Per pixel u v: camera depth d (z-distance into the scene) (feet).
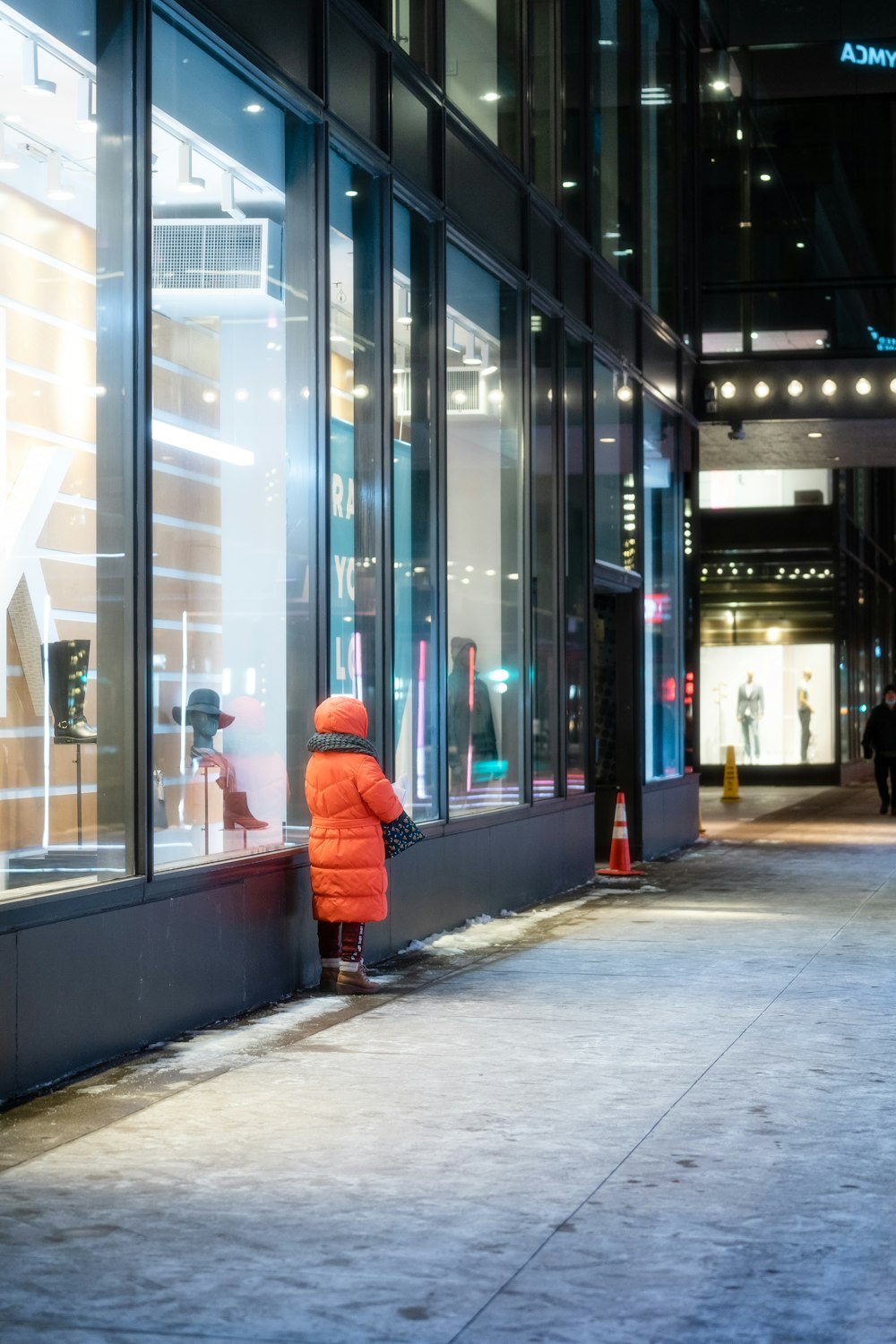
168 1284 15.17
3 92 26.09
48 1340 13.78
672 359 69.87
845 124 76.38
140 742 26.73
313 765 31.78
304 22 33.78
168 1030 27.04
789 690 131.54
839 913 44.60
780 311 75.66
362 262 37.93
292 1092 23.02
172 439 29.50
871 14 76.69
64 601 26.30
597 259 57.77
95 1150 19.93
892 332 74.43
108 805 26.27
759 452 83.82
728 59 77.25
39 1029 23.29
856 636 147.64
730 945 38.09
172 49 29.09
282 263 33.91
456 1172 18.92
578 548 55.88
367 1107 22.15
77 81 26.71
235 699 31.48
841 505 133.80
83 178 27.07
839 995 30.94
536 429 51.24
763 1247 16.19
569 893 51.39
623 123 62.90
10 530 25.73
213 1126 21.09
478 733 45.34
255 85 32.30
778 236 76.02
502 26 48.32
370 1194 18.02
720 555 132.77
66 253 26.89
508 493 48.52
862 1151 19.83
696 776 72.33
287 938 31.76
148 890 26.37
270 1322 14.21
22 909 22.79
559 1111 21.86
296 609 34.32
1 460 26.00
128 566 26.96
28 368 26.43
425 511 41.70
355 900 31.27
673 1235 16.58
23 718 25.30
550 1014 29.12
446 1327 14.06
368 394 38.17
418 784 40.65
